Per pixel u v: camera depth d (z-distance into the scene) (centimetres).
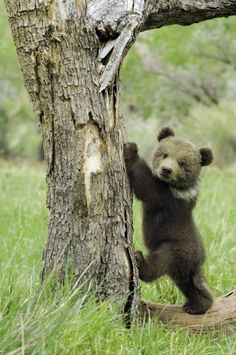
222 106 3462
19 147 4322
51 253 1006
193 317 1101
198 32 2722
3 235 1627
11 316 883
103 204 987
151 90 3338
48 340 844
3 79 3703
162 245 1126
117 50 955
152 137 3566
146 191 1095
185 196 1149
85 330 882
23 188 2292
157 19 1053
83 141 969
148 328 1007
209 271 1330
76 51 957
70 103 962
